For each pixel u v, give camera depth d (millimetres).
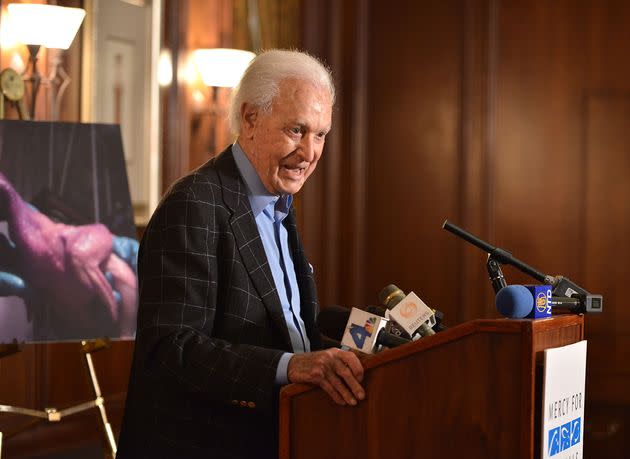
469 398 2484
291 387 2715
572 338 2727
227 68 8742
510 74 10031
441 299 10102
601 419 9711
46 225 5523
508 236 10016
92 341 5504
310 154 3275
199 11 8898
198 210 3135
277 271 3438
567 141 9930
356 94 10219
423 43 10164
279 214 3488
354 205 10203
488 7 10023
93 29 7578
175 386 3072
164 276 3055
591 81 9906
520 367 2416
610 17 9859
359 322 2861
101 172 5844
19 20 6852
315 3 10180
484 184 10039
